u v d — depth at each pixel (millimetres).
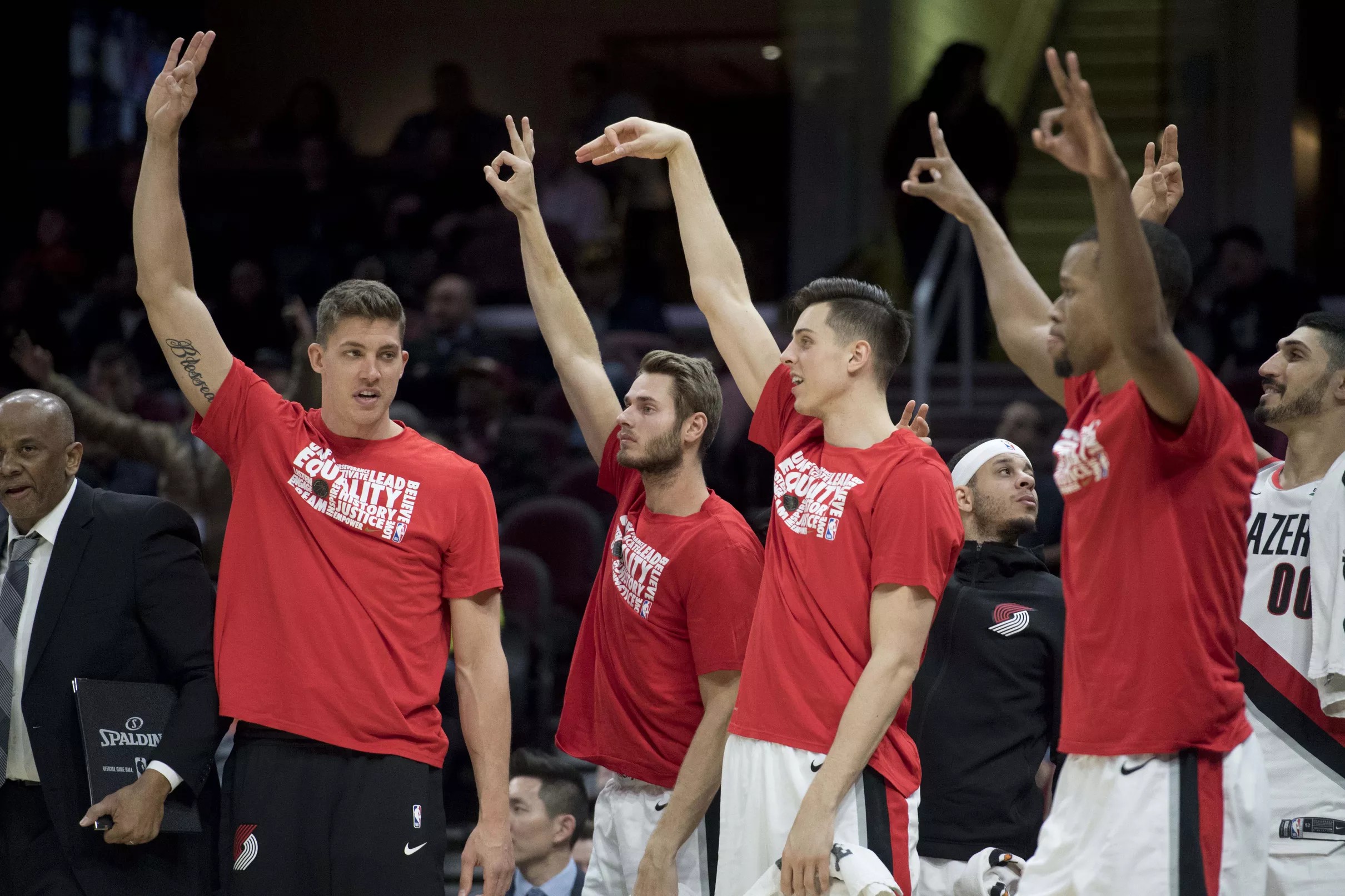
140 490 19656
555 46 39500
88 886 9250
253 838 8914
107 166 31625
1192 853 7578
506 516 21062
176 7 39031
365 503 9289
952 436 25453
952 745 10656
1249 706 10117
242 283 27562
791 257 33812
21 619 9594
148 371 26984
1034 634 10797
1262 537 10305
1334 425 10133
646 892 9062
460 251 30016
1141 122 33719
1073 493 7977
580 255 27391
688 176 10516
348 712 9031
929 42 35125
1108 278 7016
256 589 9266
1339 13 31094
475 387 23469
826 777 7984
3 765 9430
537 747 18375
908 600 8242
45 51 34438
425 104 40094
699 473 9906
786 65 34844
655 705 9734
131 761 9234
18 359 17109
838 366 8789
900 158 27078
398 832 8961
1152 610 7664
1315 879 9734
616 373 23031
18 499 9547
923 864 10641
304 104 32094
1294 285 23391
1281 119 31297
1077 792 7957
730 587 9367
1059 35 35594
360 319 9297
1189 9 32750
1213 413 7535
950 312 27625
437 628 9508
